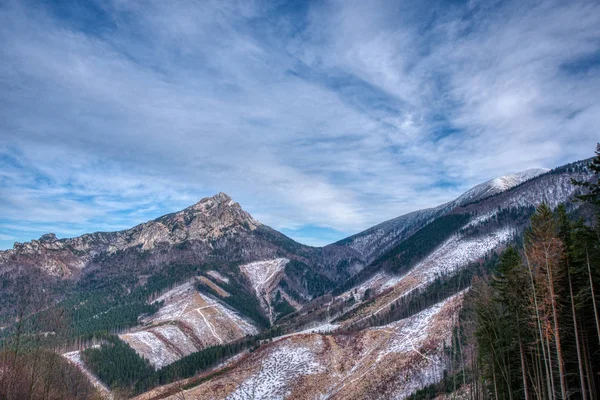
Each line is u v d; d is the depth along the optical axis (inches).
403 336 4630.9
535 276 1332.4
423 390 3041.3
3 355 1701.5
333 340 5206.7
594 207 1219.2
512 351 1624.0
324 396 3789.4
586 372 1284.4
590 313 1300.4
